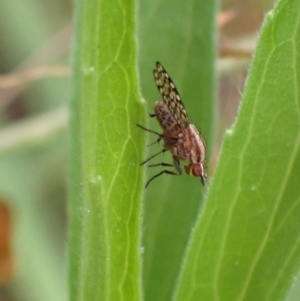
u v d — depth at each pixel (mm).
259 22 81
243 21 81
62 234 92
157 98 64
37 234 91
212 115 62
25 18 101
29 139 85
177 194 60
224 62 78
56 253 91
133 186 50
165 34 62
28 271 88
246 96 50
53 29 101
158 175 60
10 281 88
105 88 49
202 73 61
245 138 51
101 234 48
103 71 49
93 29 48
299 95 50
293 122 50
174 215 60
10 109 97
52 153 93
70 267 54
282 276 52
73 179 55
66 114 86
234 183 51
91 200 48
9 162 92
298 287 63
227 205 51
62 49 92
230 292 52
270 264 52
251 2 80
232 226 52
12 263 85
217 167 51
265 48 50
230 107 81
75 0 56
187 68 62
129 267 51
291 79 50
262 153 51
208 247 52
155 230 59
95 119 48
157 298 59
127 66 49
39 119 86
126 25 49
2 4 100
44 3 102
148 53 62
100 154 49
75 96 56
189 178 61
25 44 100
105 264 48
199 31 61
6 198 85
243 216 51
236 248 52
